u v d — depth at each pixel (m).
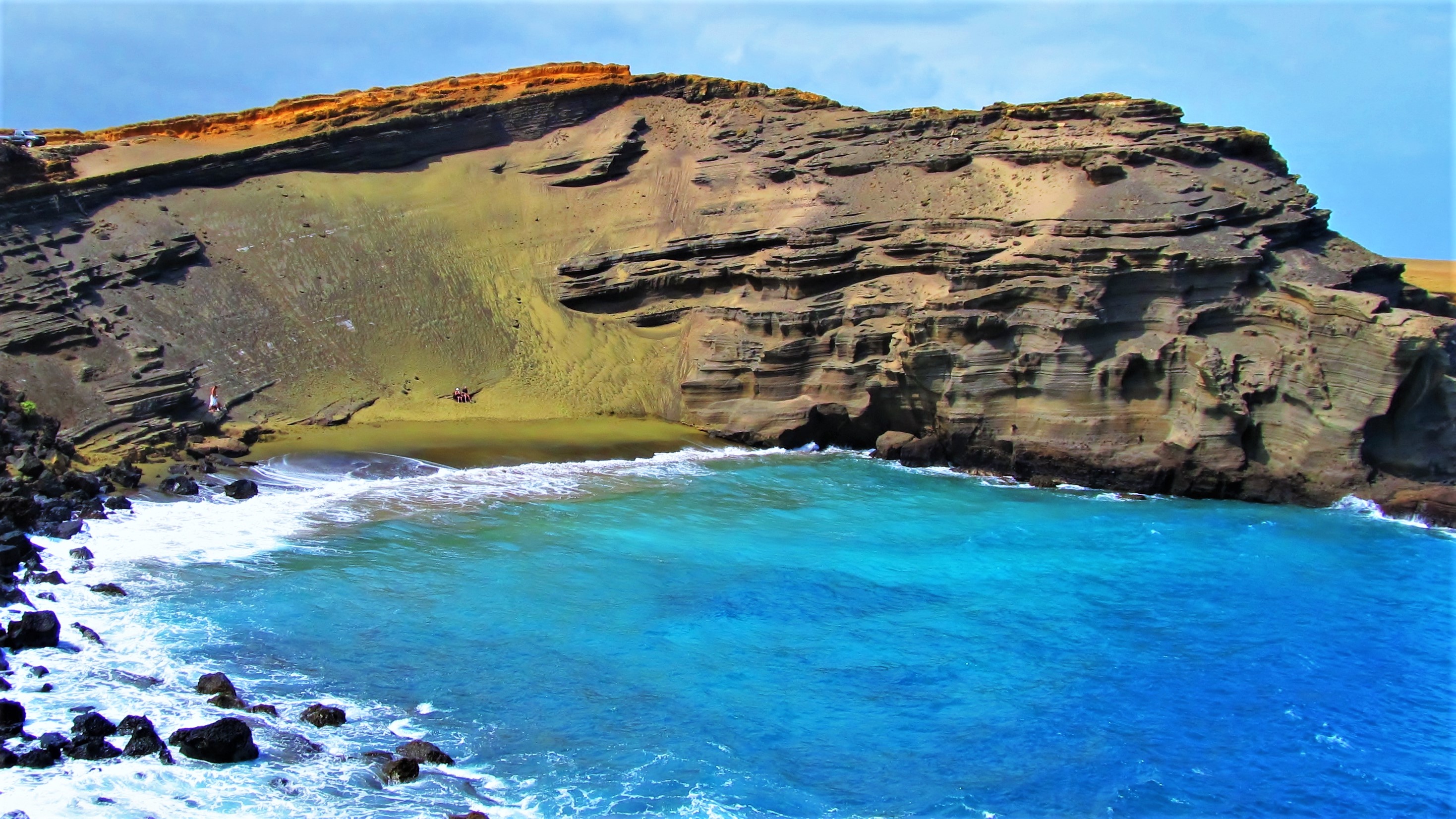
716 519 41.16
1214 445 45.78
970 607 33.22
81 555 31.38
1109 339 48.59
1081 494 46.62
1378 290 49.88
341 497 40.34
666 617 31.30
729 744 24.47
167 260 50.69
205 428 44.00
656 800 22.02
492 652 28.30
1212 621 32.81
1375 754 25.59
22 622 25.80
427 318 55.50
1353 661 30.36
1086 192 53.47
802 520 41.62
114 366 44.47
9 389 40.41
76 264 48.50
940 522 41.97
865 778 23.53
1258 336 47.25
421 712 24.98
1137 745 25.47
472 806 21.17
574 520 39.78
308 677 26.17
